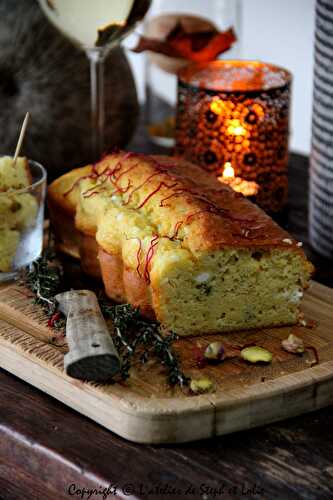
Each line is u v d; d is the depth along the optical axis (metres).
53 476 0.73
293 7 1.32
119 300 0.85
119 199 0.86
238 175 0.95
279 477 0.71
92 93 1.00
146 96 1.15
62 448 0.73
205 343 0.80
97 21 0.91
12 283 0.86
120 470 0.72
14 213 0.84
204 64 0.98
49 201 0.91
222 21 1.15
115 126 1.06
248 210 0.83
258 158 0.94
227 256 0.79
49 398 0.77
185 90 0.94
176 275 0.79
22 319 0.81
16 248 0.85
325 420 0.76
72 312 0.78
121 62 1.05
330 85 0.87
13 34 1.00
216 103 0.93
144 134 1.16
